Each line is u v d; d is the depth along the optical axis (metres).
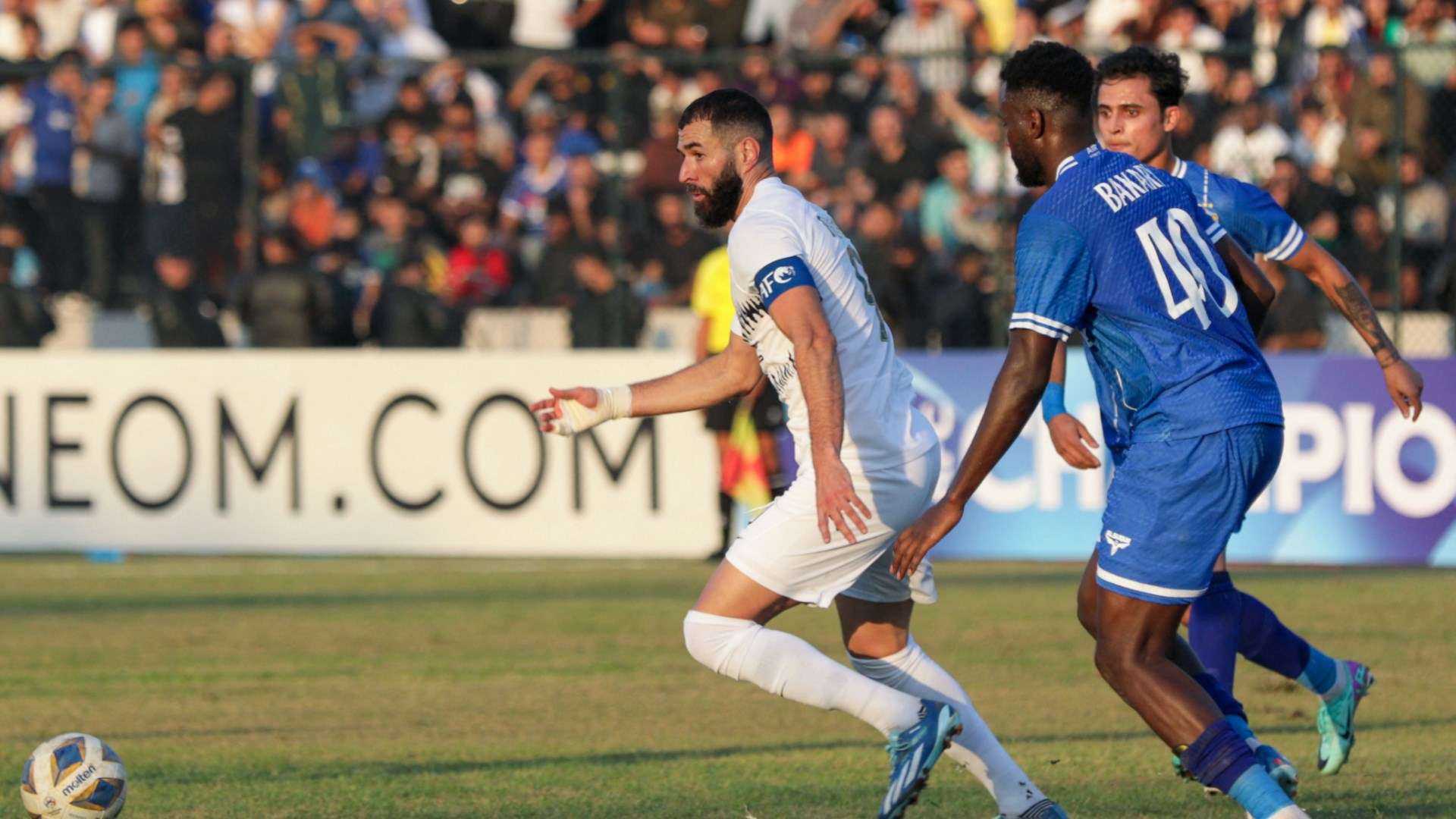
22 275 49.94
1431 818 17.55
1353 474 38.38
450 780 20.11
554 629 32.94
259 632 32.88
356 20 53.88
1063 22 53.38
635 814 18.20
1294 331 41.50
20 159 50.41
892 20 54.69
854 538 15.12
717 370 17.47
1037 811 16.39
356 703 25.70
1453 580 37.25
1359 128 41.88
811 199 46.16
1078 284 15.06
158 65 45.06
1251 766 14.73
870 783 19.89
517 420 41.56
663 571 41.28
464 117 48.56
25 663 29.50
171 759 21.55
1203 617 18.66
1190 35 50.78
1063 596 36.50
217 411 42.25
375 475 41.88
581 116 49.47
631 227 46.19
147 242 47.19
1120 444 15.95
